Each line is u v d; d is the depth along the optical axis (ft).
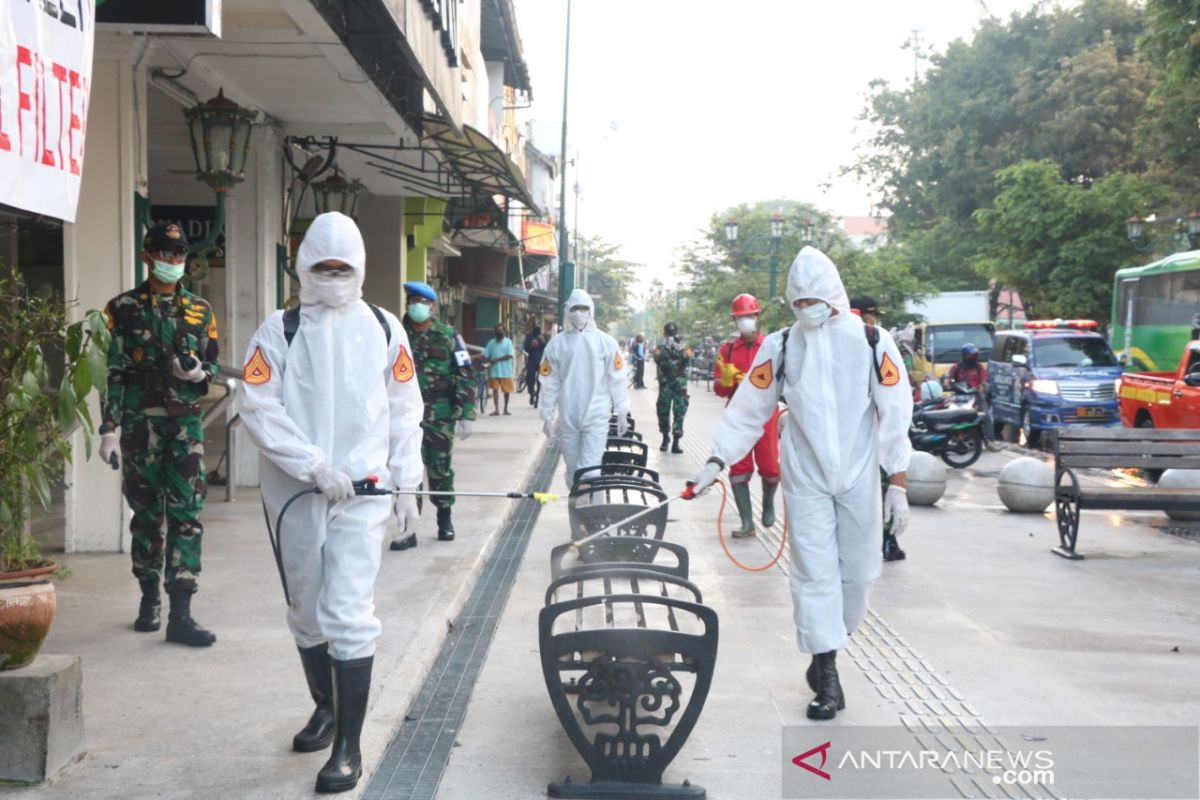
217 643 19.13
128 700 16.29
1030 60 130.72
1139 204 99.86
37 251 30.04
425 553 27.71
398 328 14.32
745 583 26.22
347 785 13.21
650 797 13.87
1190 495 29.99
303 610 14.02
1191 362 49.37
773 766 14.97
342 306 13.79
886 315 97.76
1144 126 102.37
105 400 18.70
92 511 26.22
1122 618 23.31
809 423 16.47
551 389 30.91
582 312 30.37
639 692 13.94
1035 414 63.62
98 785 13.30
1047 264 103.19
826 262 16.57
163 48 28.37
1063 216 101.04
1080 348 66.18
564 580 16.10
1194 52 74.69
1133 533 34.27
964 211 138.21
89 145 25.67
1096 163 125.39
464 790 14.08
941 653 20.51
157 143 38.75
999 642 21.31
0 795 13.00
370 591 13.61
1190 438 30.86
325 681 14.46
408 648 19.15
